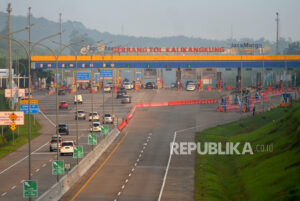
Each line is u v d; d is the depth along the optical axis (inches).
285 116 6215.6
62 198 3518.7
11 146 6082.7
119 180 4192.9
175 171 4621.1
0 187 3875.5
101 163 5007.4
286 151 4758.9
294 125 5452.8
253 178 4323.3
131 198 3533.5
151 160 5172.2
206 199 3567.9
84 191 3757.4
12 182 4062.5
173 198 3563.0
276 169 4320.9
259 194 3838.6
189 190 3848.4
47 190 3528.5
